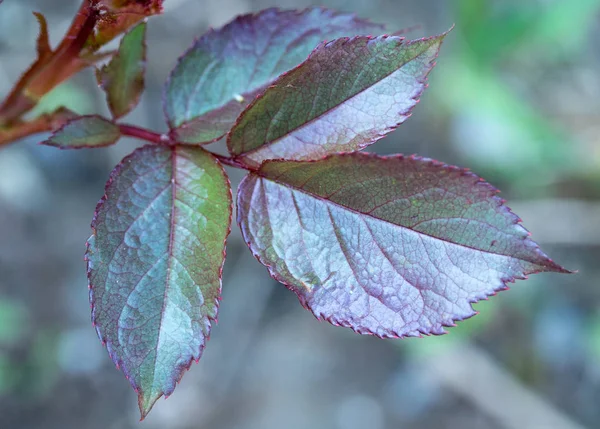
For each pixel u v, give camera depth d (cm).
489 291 22
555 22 63
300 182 23
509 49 64
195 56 25
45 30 24
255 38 25
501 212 22
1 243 58
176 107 25
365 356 65
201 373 61
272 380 62
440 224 22
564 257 68
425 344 62
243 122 23
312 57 22
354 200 22
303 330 66
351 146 23
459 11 64
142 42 25
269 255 23
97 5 23
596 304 66
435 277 22
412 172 22
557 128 66
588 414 62
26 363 55
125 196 23
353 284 22
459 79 65
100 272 22
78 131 24
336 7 70
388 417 62
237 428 59
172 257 23
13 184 61
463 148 66
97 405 57
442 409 62
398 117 23
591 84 72
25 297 57
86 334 59
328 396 62
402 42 22
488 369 62
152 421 58
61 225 62
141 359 22
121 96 25
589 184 65
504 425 61
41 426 54
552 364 64
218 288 23
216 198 23
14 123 25
